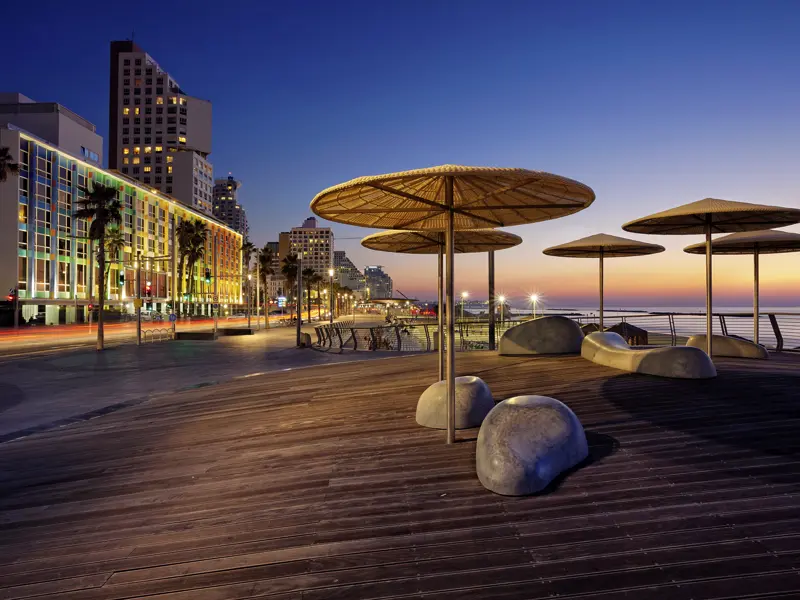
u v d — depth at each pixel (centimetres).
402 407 713
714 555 284
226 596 281
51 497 495
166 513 422
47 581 320
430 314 5781
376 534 341
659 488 377
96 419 884
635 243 1016
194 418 795
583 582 267
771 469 399
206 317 10688
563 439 414
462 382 602
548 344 1080
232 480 486
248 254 12888
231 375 1653
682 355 720
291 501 414
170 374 1695
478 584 273
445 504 380
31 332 4750
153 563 331
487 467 401
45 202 6328
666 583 261
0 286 5803
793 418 525
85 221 7050
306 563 310
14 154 5866
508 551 305
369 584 281
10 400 1205
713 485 376
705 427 509
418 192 507
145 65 12900
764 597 245
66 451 675
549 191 447
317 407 768
